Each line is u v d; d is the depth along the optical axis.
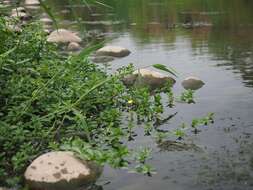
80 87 6.33
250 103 6.70
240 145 5.22
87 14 18.16
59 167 4.48
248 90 7.35
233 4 18.36
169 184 4.39
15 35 7.39
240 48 10.44
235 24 13.77
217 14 15.97
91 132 5.77
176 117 6.29
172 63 9.39
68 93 6.35
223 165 4.74
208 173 4.57
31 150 4.97
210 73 8.48
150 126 5.84
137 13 17.64
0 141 5.14
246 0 19.16
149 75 7.94
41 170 4.47
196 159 4.91
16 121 5.50
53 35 12.16
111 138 5.46
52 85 6.35
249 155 4.95
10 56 6.62
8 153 5.10
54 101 6.07
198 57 9.82
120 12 18.28
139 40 12.24
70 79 6.57
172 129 5.84
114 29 14.27
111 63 9.63
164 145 5.32
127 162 4.89
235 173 4.55
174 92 7.46
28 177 4.46
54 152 4.68
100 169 4.68
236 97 7.02
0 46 6.58
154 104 6.80
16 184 4.47
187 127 5.88
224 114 6.29
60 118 6.07
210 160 4.87
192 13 16.64
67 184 4.38
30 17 15.86
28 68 6.48
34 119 5.41
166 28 13.96
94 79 6.76
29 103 5.58
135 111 6.60
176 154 5.06
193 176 4.53
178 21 15.11
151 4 20.05
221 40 11.54
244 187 4.28
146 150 5.10
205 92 7.39
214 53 10.10
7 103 5.87
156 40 12.12
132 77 7.95
